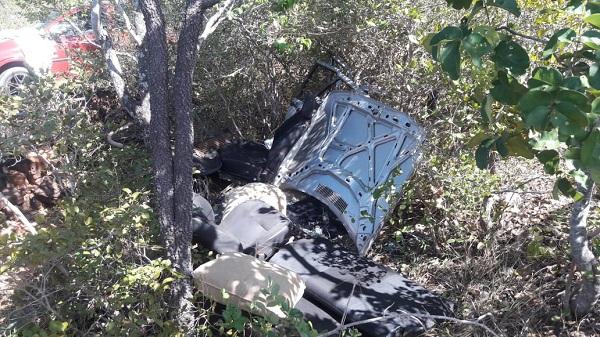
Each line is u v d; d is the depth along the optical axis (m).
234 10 5.20
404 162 4.68
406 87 5.21
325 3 5.57
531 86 1.91
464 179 4.32
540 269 4.15
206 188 5.12
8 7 8.92
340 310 3.44
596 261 3.55
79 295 3.29
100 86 5.47
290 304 3.19
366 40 5.64
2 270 2.89
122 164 4.45
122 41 5.83
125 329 3.09
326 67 5.85
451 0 2.29
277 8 4.22
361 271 3.81
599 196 4.48
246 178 5.33
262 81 6.44
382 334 3.22
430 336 3.59
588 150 1.86
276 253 3.97
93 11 4.01
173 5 6.08
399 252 4.70
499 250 4.27
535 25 4.45
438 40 2.11
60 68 6.68
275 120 6.55
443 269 4.31
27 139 4.13
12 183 5.11
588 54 2.40
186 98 3.31
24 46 6.64
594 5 2.10
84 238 3.21
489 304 3.87
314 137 5.18
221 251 3.73
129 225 3.28
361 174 4.72
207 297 3.31
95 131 4.52
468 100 4.48
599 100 1.83
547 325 3.81
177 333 3.14
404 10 5.11
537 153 2.55
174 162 3.37
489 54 2.19
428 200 4.80
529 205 4.84
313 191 4.77
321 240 4.15
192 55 3.33
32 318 3.10
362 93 5.14
